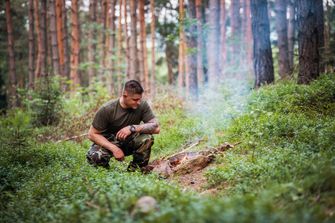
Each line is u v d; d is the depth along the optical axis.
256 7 12.38
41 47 21.00
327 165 4.27
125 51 24.23
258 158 5.81
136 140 6.74
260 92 10.25
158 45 27.98
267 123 7.36
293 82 10.77
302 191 3.97
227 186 5.15
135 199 4.07
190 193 4.70
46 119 14.33
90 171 6.05
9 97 22.95
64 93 16.39
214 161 6.66
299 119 7.29
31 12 21.80
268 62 12.35
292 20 19.55
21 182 6.11
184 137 9.38
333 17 19.34
